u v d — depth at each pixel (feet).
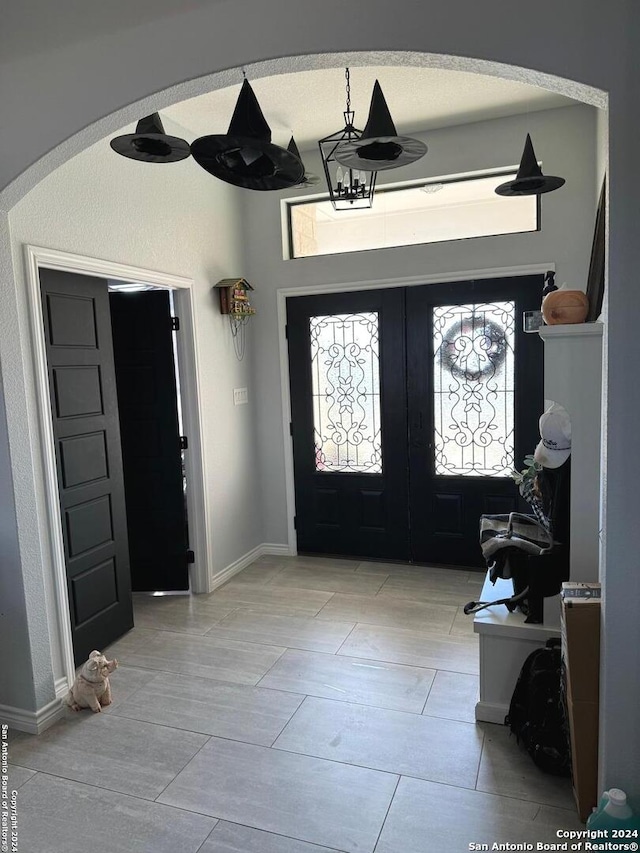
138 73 6.41
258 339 14.84
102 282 10.30
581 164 11.85
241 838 6.17
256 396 15.05
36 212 8.64
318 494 14.83
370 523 14.47
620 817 5.26
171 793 6.86
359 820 6.36
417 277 13.28
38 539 8.27
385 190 13.48
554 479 7.75
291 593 12.69
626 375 5.17
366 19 5.57
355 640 10.44
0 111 7.10
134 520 12.88
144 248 10.95
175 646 10.47
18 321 8.05
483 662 7.95
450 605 11.78
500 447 13.16
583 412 7.16
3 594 8.11
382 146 7.44
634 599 5.36
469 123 12.44
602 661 5.72
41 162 7.09
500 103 11.48
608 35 4.97
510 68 5.34
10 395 7.84
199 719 8.29
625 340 5.15
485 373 13.07
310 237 14.28
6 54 6.97
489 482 13.26
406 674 9.26
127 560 11.06
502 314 12.80
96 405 10.19
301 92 10.63
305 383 14.57
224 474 13.61
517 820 6.30
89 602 10.08
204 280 12.84
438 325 13.33
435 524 13.88
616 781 5.60
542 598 7.66
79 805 6.72
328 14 5.65
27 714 8.16
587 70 5.05
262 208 14.37
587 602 6.03
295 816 6.45
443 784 6.86
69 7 6.61
